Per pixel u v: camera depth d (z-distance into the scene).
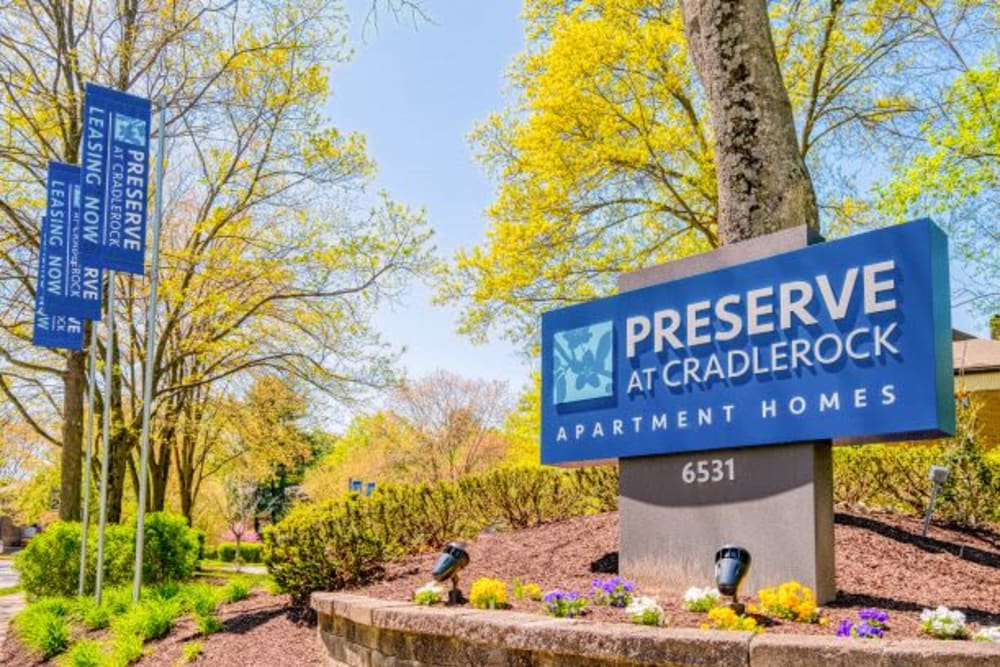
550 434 6.91
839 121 17.59
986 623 4.35
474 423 36.22
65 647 9.02
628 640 3.76
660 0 17.08
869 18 16.98
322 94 17.17
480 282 18.02
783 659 3.36
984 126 14.77
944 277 5.03
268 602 8.77
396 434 36.59
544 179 17.34
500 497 9.26
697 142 17.72
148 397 10.67
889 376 4.92
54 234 11.99
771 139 6.80
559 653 4.02
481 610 4.88
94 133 10.55
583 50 16.30
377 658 5.32
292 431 23.38
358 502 8.41
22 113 15.60
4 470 22.45
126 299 17.22
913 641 3.32
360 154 17.41
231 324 16.89
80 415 16.59
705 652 3.54
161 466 24.03
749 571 5.40
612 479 9.34
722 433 5.67
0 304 16.42
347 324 17.39
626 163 16.70
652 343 6.25
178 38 16.23
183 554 14.27
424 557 8.25
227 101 16.61
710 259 6.07
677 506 5.93
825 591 5.11
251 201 17.05
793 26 17.28
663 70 16.86
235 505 32.41
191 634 7.92
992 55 14.76
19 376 17.59
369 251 16.77
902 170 15.91
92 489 17.33
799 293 5.43
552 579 6.23
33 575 13.10
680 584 5.80
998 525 7.95
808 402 5.26
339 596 6.26
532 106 17.05
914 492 8.33
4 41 15.68
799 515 5.22
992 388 18.08
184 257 16.05
